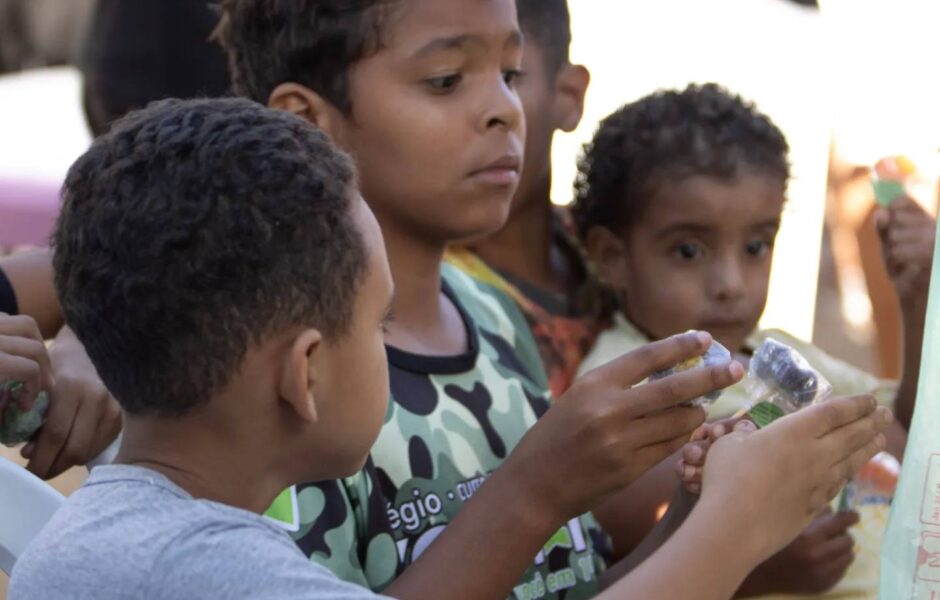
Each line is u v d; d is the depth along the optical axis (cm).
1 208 365
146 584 142
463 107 213
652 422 182
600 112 635
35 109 463
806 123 613
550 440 182
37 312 226
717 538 166
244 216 151
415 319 221
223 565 142
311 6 218
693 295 292
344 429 161
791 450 175
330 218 156
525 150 285
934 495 172
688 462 188
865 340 517
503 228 291
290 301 153
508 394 228
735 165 289
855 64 488
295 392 154
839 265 524
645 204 293
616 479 182
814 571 261
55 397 200
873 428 182
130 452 162
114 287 154
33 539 167
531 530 182
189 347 153
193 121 158
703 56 696
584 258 308
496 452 219
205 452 158
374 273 161
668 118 296
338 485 192
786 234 573
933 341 173
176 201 152
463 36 211
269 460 160
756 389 195
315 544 187
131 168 156
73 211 159
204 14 351
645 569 163
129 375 157
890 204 290
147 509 150
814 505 178
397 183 215
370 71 214
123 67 359
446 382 219
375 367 162
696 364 185
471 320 236
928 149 446
